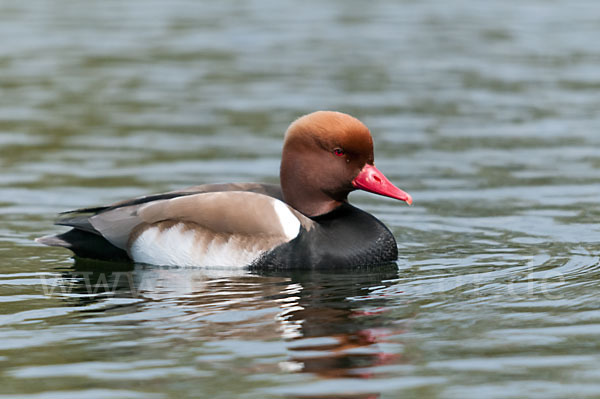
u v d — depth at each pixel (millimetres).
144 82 22625
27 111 19953
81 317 8914
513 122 18969
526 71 23609
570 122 18906
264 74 23344
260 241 10789
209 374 7422
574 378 7281
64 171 15641
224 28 29281
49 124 18938
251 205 10914
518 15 31516
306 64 24438
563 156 16531
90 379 7348
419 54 25578
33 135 18078
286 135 11492
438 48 26375
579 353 7805
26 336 8367
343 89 21734
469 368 7520
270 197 11117
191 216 10906
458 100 20797
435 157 16594
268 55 25500
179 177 15328
